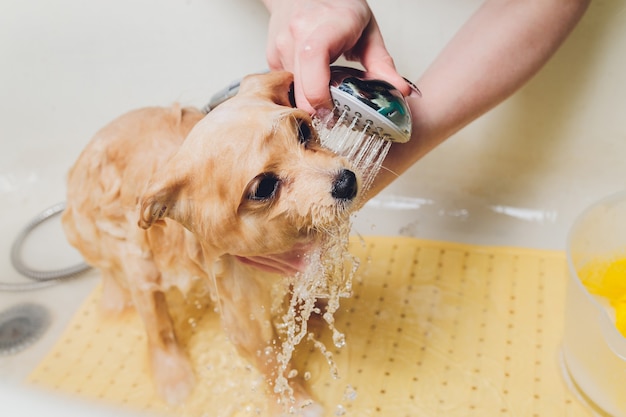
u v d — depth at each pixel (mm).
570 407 923
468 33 903
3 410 500
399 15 1174
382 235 1235
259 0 1226
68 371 1047
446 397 950
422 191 1294
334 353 1017
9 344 1127
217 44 1293
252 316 864
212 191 634
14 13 1304
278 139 628
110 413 500
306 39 679
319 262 719
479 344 1020
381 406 944
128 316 1126
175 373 1000
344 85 650
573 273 898
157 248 912
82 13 1298
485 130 1210
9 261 1295
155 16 1283
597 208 972
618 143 1169
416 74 1222
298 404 935
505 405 933
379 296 1101
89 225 969
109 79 1363
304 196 622
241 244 670
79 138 1423
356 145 687
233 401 968
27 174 1429
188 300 1121
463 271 1139
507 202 1259
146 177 879
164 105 1373
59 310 1184
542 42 889
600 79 1119
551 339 1018
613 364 848
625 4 1053
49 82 1370
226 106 659
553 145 1201
